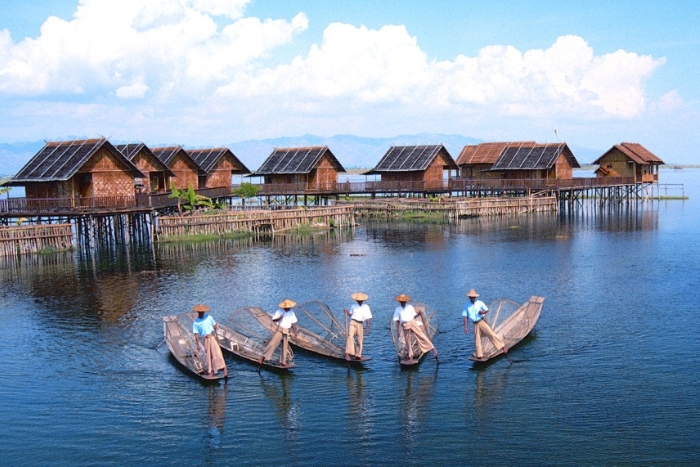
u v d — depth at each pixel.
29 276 36.41
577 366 19.72
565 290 30.45
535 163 74.81
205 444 15.29
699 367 19.41
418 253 43.62
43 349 22.52
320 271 36.97
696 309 26.20
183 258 42.69
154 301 29.64
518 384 18.41
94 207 46.72
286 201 76.12
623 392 17.66
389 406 17.16
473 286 31.80
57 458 14.74
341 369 19.92
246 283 33.66
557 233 54.06
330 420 16.41
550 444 14.88
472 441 15.12
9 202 46.28
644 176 84.38
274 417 16.66
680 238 49.53
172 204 58.09
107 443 15.41
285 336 19.78
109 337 23.86
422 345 20.22
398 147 81.31
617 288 30.66
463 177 84.50
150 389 18.62
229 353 21.61
